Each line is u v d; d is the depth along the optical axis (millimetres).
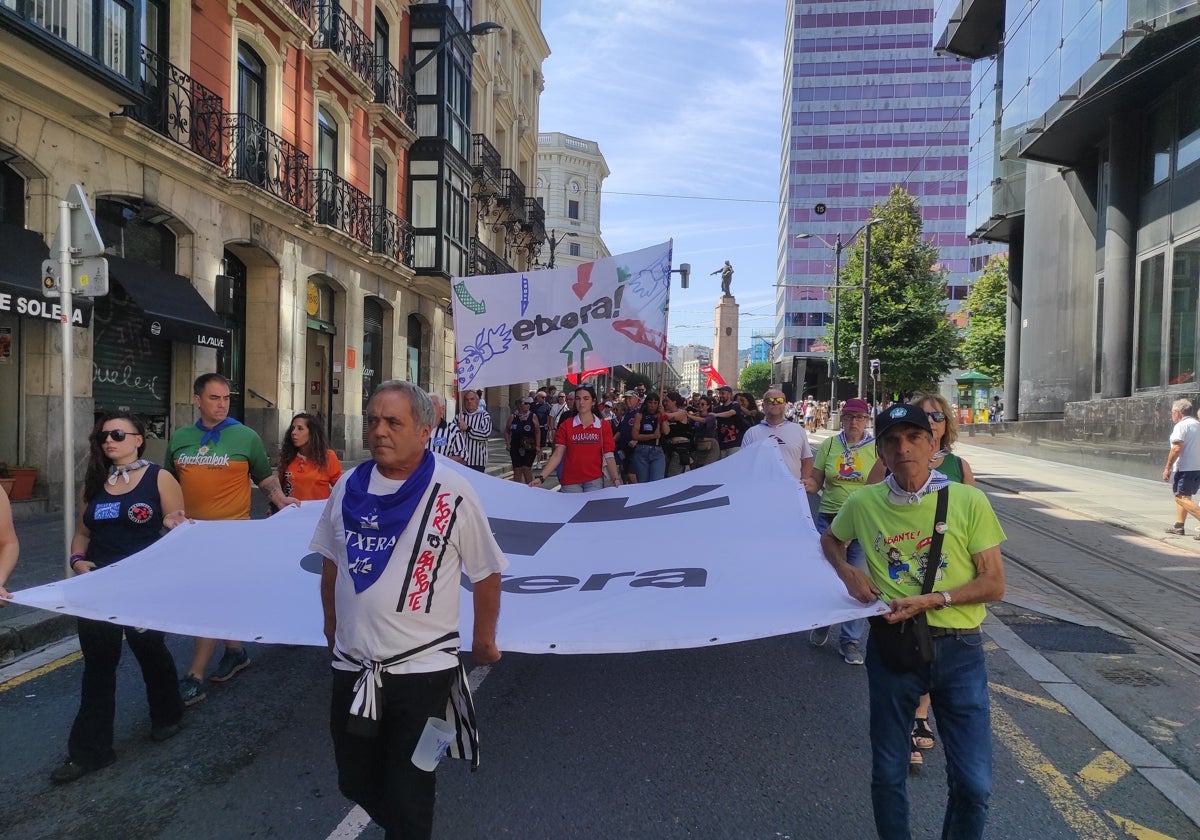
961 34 29500
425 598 2346
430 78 22031
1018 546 9359
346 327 18422
